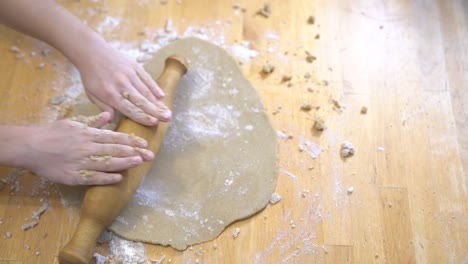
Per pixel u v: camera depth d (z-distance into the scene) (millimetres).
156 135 817
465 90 952
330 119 922
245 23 1001
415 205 862
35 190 853
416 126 921
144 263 809
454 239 840
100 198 766
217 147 879
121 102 816
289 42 987
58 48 861
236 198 848
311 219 848
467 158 897
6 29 970
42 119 903
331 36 995
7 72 938
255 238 833
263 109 908
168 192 847
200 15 1006
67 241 825
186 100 912
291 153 893
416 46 990
